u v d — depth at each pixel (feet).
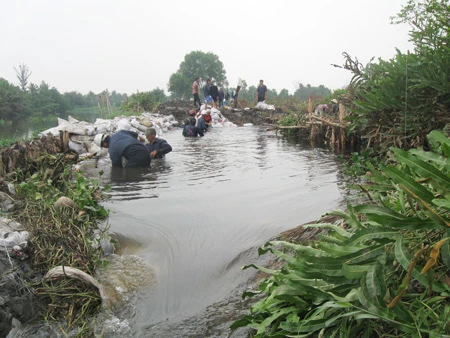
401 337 6.17
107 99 79.71
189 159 27.55
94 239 12.72
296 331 6.67
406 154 6.20
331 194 16.89
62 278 10.41
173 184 20.02
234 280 10.41
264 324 7.05
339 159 26.14
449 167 6.47
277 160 26.40
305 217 14.14
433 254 5.30
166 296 9.94
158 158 28.04
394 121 19.79
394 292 6.52
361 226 7.90
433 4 17.33
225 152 30.71
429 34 17.71
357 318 6.05
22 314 9.34
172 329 8.67
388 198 9.32
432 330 5.72
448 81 16.89
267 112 69.62
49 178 18.33
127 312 9.48
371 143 26.91
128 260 11.89
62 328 9.14
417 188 6.03
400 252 6.08
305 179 20.29
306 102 69.10
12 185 16.16
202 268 11.09
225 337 8.18
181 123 63.77
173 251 12.14
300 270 7.02
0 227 11.48
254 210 15.33
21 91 197.57
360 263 6.72
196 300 9.69
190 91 315.58
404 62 18.19
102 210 14.85
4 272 9.91
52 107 209.67
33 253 11.27
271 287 7.59
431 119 17.48
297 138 39.88
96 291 10.28
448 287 6.15
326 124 33.01
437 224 5.85
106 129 31.22
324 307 6.43
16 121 150.71
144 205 16.37
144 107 87.66
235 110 71.31
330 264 6.84
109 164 25.70
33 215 13.52
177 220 14.48
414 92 18.33
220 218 14.56
